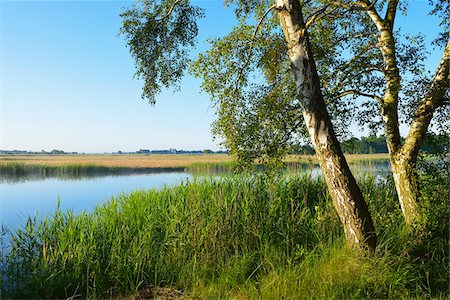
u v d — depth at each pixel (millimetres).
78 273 5852
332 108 8164
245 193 8695
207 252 6438
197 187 9742
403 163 7496
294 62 6258
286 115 7605
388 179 9586
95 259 6270
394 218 7605
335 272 5398
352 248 5980
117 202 9148
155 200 9391
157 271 6215
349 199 6016
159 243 7000
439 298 5020
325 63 8211
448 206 7125
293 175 10586
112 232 7090
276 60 7480
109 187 24125
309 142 7852
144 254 6289
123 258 6250
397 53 8570
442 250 6211
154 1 8453
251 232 6934
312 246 6879
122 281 5965
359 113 8250
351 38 8555
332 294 4926
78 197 18516
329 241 6566
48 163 52812
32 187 24672
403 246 6328
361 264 5559
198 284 5809
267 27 8430
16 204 15844
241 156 7527
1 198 18125
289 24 6262
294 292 5059
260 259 6258
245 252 6523
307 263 5727
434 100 7242
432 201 7078
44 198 18250
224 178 10711
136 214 8016
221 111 7594
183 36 8578
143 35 8352
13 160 60594
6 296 5312
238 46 7625
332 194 6180
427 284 5480
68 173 40656
